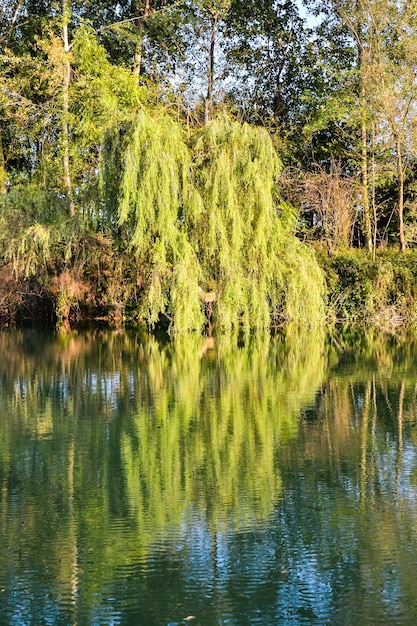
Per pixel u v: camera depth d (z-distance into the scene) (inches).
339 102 1203.2
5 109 1106.7
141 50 1333.7
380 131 1168.8
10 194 950.4
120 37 1210.0
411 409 526.9
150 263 871.1
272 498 351.3
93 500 353.1
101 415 519.5
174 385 623.5
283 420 500.4
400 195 1180.5
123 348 835.4
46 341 895.7
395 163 1202.6
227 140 842.2
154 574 276.5
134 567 281.6
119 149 822.5
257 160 842.2
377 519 323.3
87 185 938.7
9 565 285.0
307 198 1110.4
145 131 803.4
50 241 911.7
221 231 824.9
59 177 1039.0
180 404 551.2
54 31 1124.5
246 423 492.7
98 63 1051.3
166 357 770.8
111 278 995.9
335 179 1142.3
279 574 274.5
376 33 1141.7
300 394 582.6
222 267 839.1
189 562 284.4
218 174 820.0
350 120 1187.3
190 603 255.3
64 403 558.6
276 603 255.6
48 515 334.6
